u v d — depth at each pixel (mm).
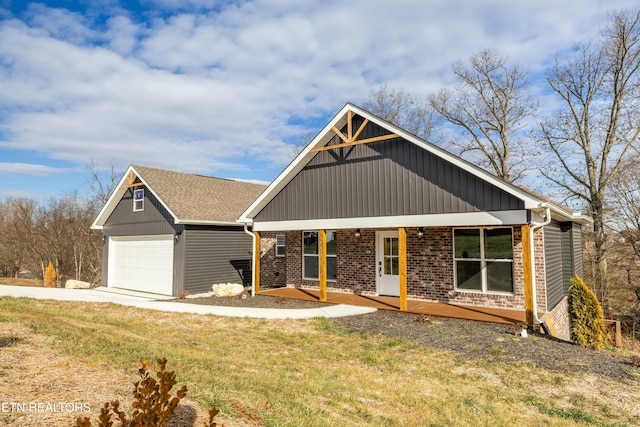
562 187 24438
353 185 12758
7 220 40969
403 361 7734
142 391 2877
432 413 5449
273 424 4266
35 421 3459
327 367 7348
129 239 19938
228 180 23641
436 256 12914
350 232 15047
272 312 11828
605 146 22188
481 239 12109
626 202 20844
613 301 21438
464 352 8125
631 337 18234
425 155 11352
